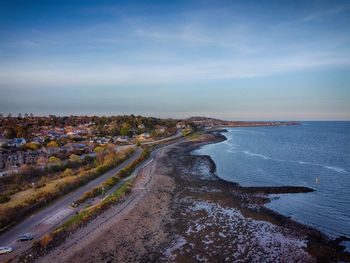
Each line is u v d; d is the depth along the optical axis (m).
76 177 66.62
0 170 81.69
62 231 39.56
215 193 60.94
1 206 47.31
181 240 39.06
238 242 38.47
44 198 52.16
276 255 35.06
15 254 33.78
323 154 114.50
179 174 80.19
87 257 34.22
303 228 42.56
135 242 38.31
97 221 44.53
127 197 57.22
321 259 34.06
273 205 53.25
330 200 56.03
